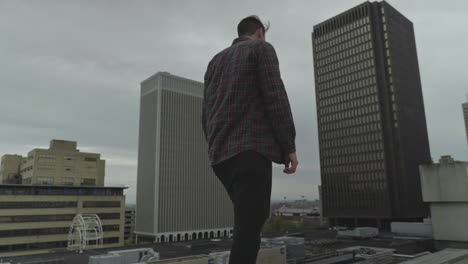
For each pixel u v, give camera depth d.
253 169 1.82
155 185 154.75
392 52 144.38
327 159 154.50
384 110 141.00
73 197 101.50
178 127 169.62
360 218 139.88
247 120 1.93
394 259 39.88
